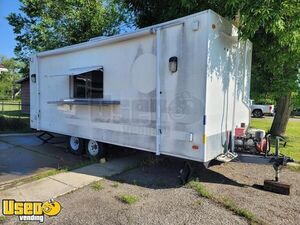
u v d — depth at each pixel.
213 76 4.14
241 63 5.15
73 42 13.84
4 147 7.43
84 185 4.38
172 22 4.28
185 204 3.65
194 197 3.89
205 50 3.96
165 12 6.96
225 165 5.53
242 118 5.36
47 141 8.32
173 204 3.65
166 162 5.77
